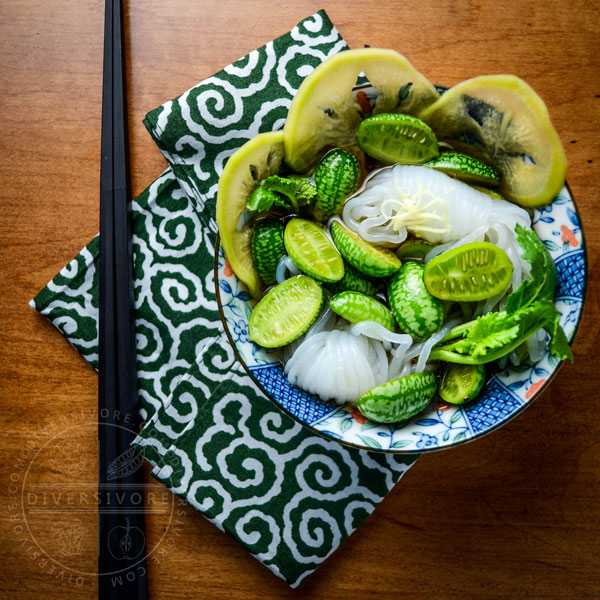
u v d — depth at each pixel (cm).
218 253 32
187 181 37
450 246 33
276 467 37
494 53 37
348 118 33
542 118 31
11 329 38
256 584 38
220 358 37
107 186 37
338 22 38
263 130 37
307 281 33
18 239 38
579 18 37
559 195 32
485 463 38
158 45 38
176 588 37
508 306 31
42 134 38
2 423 38
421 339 33
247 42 38
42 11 38
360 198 34
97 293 38
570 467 37
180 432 37
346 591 38
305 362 34
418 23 38
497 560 37
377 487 37
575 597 37
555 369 32
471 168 33
